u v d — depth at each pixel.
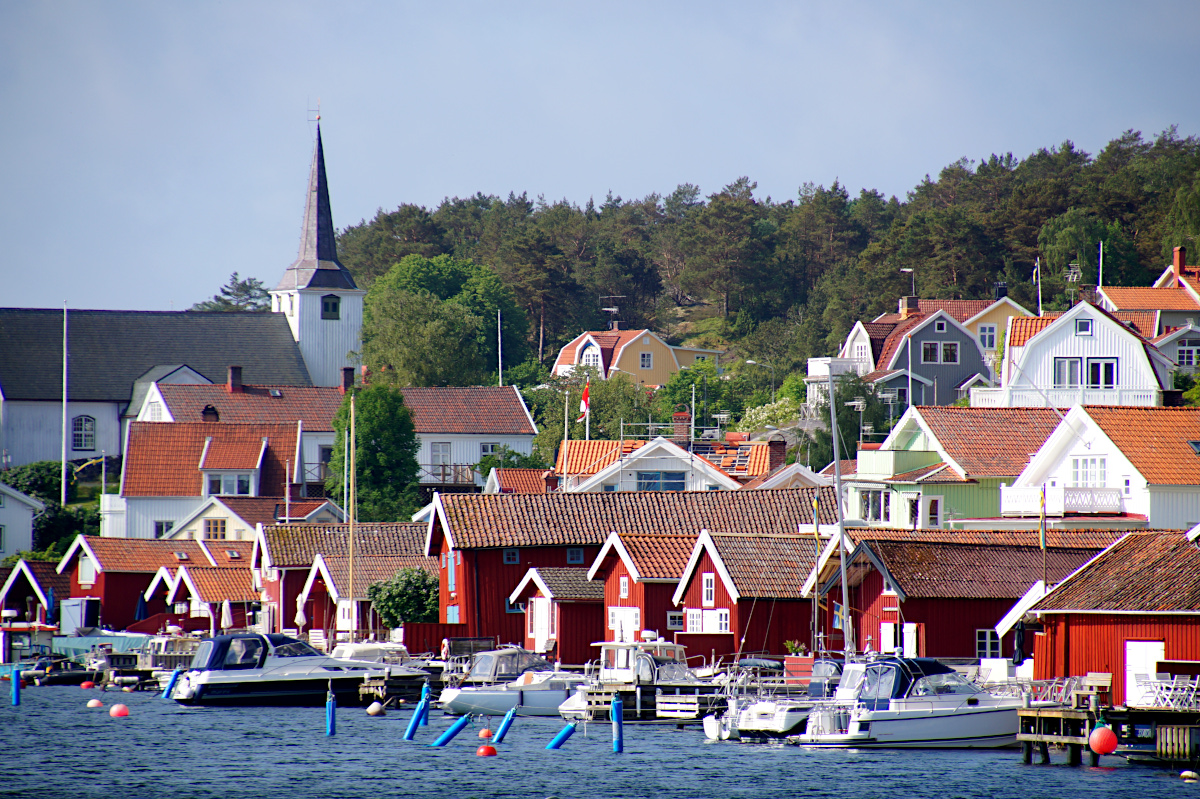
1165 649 173.00
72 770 175.62
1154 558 181.62
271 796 158.50
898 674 180.00
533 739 199.25
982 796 149.00
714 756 179.62
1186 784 153.12
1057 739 164.50
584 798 154.75
